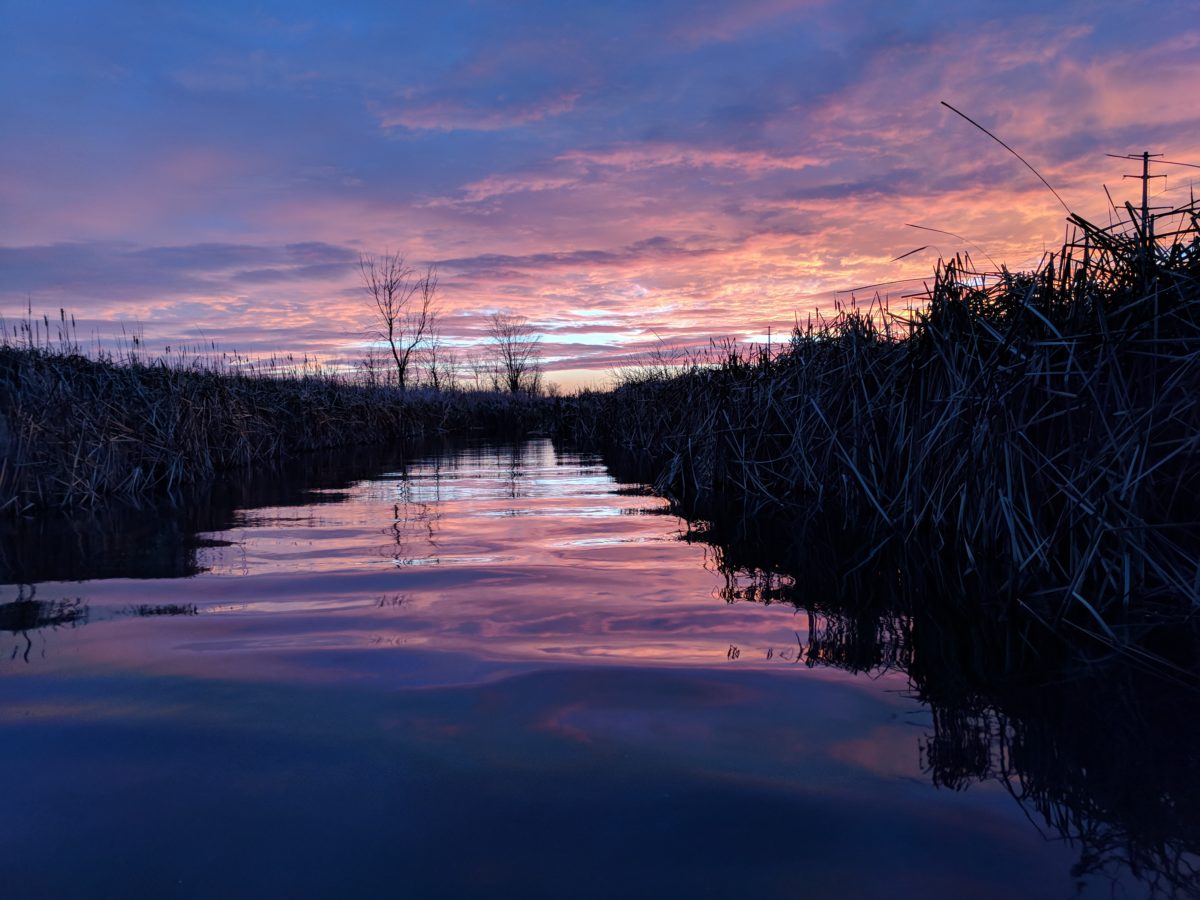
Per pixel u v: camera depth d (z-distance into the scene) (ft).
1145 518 8.35
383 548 11.10
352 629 6.98
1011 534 9.49
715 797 4.01
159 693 5.47
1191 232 8.43
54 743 4.69
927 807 3.90
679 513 14.84
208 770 4.34
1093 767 4.33
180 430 23.15
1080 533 8.98
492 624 7.14
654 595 8.28
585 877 3.38
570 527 13.08
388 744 4.64
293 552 10.84
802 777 4.22
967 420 11.01
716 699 5.32
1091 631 7.02
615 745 4.62
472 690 5.48
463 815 3.87
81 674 5.88
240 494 19.02
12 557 10.82
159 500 18.02
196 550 11.10
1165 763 4.36
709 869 3.42
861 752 4.53
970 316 11.53
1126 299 8.91
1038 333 9.97
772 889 3.28
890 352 14.69
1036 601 8.11
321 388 42.80
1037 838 3.62
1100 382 9.02
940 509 11.59
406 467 27.43
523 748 4.58
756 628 7.09
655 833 3.70
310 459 32.24
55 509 16.63
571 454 34.19
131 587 8.79
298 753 4.54
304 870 3.44
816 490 15.94
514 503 16.55
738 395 19.56
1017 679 5.77
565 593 8.36
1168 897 3.16
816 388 16.49
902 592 8.50
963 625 7.23
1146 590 8.09
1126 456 8.36
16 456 16.66
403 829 3.76
